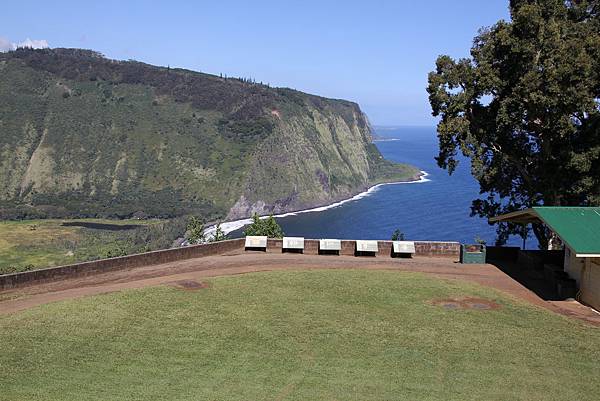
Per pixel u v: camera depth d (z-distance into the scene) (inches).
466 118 1296.8
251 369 612.7
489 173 1314.0
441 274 986.1
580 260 860.0
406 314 777.6
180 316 746.2
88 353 634.8
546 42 1144.2
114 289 860.6
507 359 649.0
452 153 1332.4
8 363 603.5
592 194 1177.4
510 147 1311.5
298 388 573.6
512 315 783.1
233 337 689.6
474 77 1261.1
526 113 1185.4
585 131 1181.1
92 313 743.1
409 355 653.3
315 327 724.7
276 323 733.9
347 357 646.5
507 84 1226.0
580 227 840.3
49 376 581.3
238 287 874.8
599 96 1172.5
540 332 725.3
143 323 720.3
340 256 1121.4
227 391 563.8
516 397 565.3
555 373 618.5
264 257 1101.7
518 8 1245.7
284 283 898.1
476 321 757.9
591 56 1106.1
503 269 1040.2
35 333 677.9
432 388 579.5
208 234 4104.3
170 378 587.5
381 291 869.2
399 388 578.2
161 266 1023.6
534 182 1293.1
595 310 815.1
